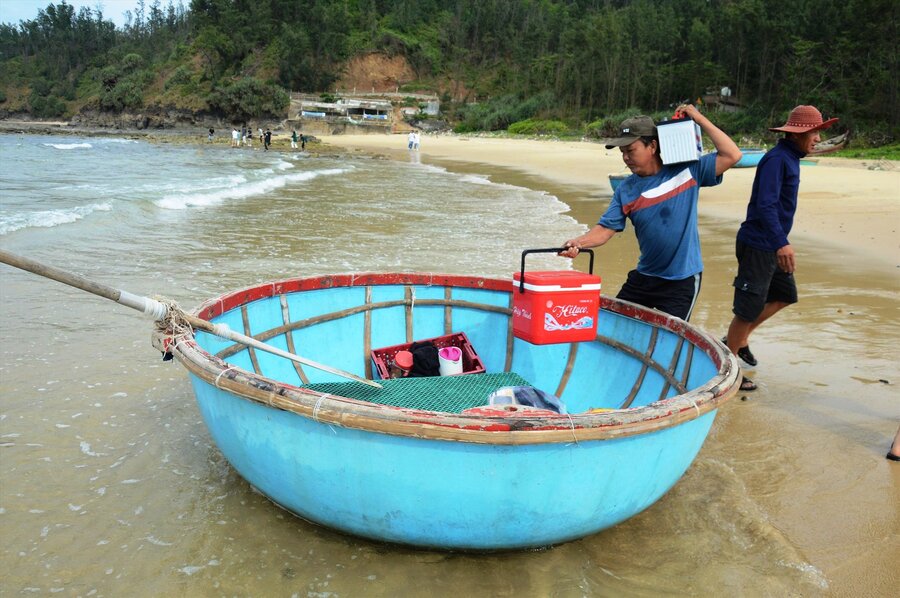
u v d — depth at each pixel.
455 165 33.00
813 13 55.69
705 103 66.06
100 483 3.40
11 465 3.53
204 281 7.46
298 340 4.32
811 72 51.19
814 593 2.67
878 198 15.88
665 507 3.31
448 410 3.61
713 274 8.42
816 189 17.70
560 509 2.63
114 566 2.76
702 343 3.45
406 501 2.60
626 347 4.09
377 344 4.69
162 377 4.80
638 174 4.14
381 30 105.69
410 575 2.74
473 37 111.12
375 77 101.81
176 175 21.73
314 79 96.31
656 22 81.06
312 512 2.88
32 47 142.50
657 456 2.69
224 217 12.55
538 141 64.06
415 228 11.88
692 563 2.87
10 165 24.19
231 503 3.26
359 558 2.85
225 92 89.44
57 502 3.21
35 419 4.05
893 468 3.71
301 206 14.70
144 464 3.61
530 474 2.49
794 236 11.13
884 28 46.91
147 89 103.31
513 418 2.40
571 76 78.62
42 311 6.10
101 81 108.75
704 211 14.37
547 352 4.48
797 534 3.08
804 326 6.30
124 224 11.14
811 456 3.84
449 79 104.81
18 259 2.67
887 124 44.12
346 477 2.62
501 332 4.66
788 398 4.66
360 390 3.86
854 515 3.24
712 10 80.62
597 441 2.48
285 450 2.71
